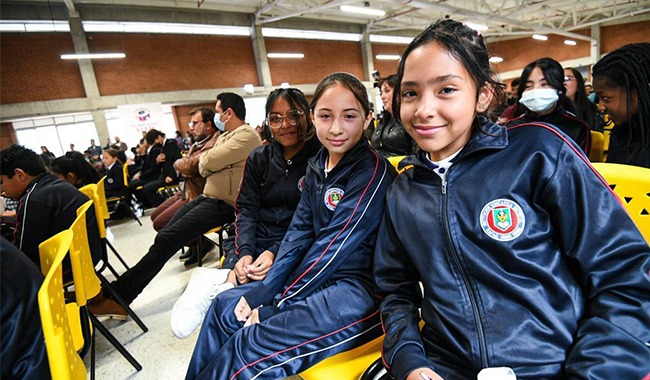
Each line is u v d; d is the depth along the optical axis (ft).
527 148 2.21
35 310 2.30
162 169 16.56
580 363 1.82
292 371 2.87
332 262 3.24
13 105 26.73
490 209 2.21
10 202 9.93
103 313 6.31
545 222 2.18
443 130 2.20
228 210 6.97
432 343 2.41
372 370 2.54
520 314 2.08
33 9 26.45
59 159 10.43
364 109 3.53
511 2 37.45
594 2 39.45
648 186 2.43
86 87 29.22
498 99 2.37
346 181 3.57
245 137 6.80
